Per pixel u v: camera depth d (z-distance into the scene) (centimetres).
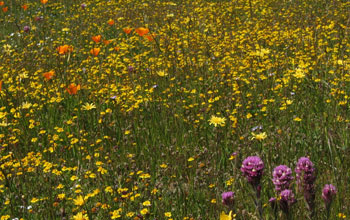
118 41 1000
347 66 644
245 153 457
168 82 695
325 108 562
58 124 601
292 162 441
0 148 513
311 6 1150
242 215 345
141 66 781
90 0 1455
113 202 400
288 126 519
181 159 461
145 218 365
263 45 844
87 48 991
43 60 849
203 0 1316
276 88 605
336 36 837
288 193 270
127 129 548
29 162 478
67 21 1238
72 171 483
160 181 433
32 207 405
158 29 1012
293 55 784
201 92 661
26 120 599
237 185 400
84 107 561
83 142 528
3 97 676
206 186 409
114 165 468
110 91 657
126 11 1223
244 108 589
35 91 672
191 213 389
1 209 420
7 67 820
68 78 725
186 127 555
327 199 283
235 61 757
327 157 445
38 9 1391
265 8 1194
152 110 601
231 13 1118
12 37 1130
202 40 891
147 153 499
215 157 463
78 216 346
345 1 1181
